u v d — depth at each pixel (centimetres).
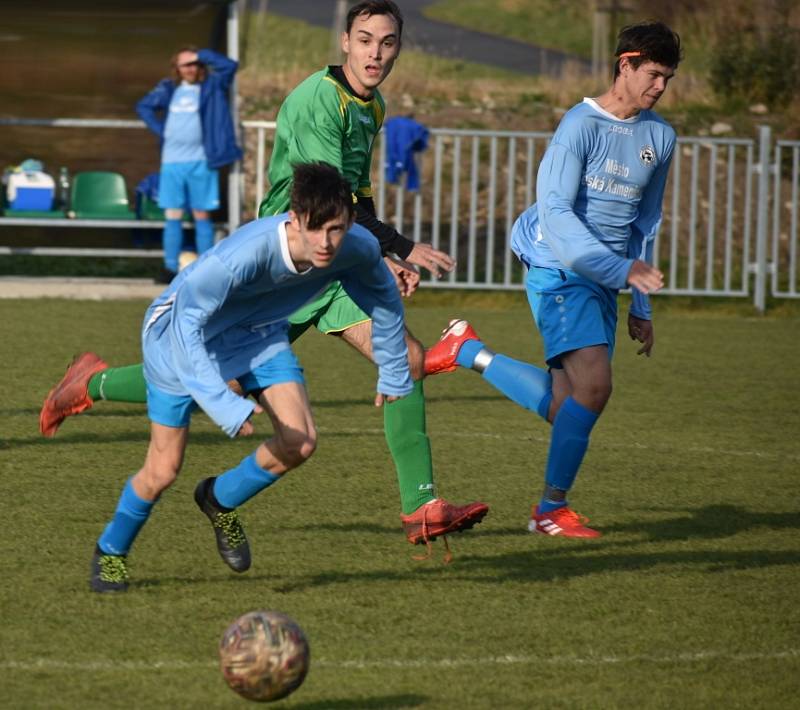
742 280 5119
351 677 1401
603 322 2014
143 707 1305
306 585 1720
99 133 5178
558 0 12069
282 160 2012
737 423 3014
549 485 2020
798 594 1753
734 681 1427
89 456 2433
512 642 1527
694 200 4956
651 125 2005
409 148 4725
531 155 4850
